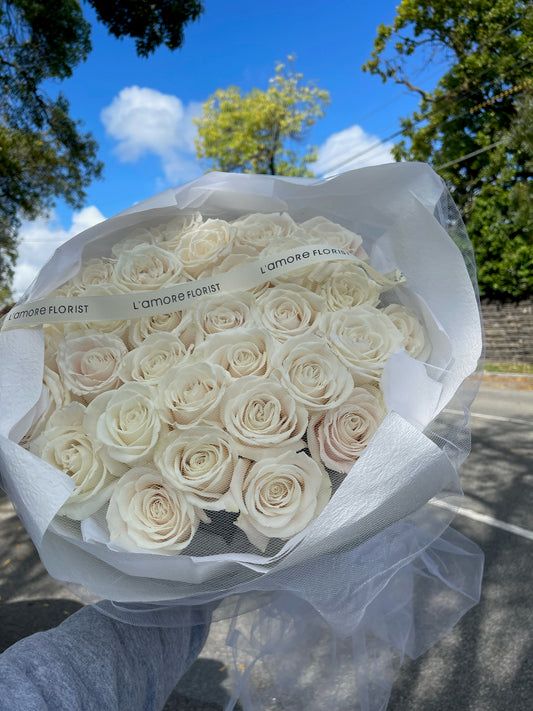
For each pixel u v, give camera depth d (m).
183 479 0.34
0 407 0.36
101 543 0.34
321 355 0.38
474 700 0.91
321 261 0.41
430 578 0.48
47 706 0.28
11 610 1.25
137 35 2.38
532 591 1.16
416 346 0.42
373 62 6.27
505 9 5.55
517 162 5.04
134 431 0.35
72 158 3.37
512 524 1.47
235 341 0.38
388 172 0.45
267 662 0.43
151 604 0.35
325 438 0.36
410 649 0.45
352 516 0.32
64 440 0.36
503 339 4.97
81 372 0.38
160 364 0.37
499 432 2.38
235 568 0.35
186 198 0.46
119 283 0.41
